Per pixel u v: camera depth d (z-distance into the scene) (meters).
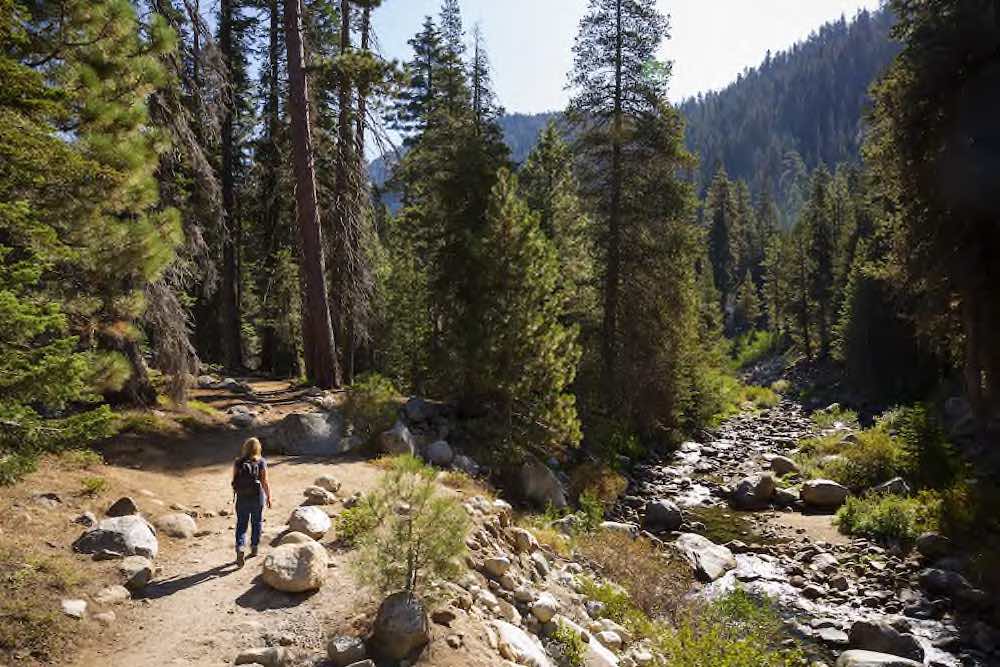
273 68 25.08
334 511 9.57
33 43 8.17
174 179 14.86
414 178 20.78
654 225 24.25
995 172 15.76
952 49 15.98
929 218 17.55
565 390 22.50
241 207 27.80
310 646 5.94
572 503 16.27
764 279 84.38
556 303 16.03
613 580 11.30
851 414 33.81
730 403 41.44
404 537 6.24
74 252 7.75
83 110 8.23
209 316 32.12
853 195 68.06
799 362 64.56
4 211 6.71
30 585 6.26
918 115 17.05
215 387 19.03
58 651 5.59
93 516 8.12
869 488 18.48
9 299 5.92
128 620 6.29
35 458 6.22
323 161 22.48
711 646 7.73
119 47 8.91
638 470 22.09
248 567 7.62
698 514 17.81
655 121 24.12
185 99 15.68
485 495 12.11
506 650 6.43
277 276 26.92
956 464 18.20
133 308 8.88
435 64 30.72
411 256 29.45
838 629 10.73
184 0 14.72
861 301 41.38
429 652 5.88
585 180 25.20
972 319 17.20
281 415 16.11
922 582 12.33
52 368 6.16
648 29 24.06
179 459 12.02
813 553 14.37
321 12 21.55
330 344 18.61
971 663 9.65
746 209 102.94
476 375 16.06
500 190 16.03
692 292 29.38
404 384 28.27
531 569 9.49
